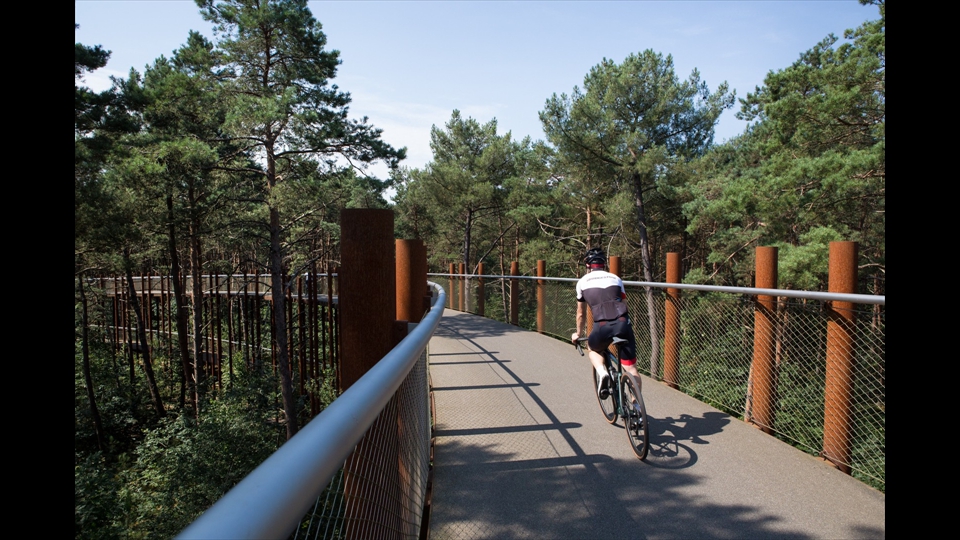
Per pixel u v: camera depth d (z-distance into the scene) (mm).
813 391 4531
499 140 34406
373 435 1510
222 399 16859
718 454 4176
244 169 18719
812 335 4629
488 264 46750
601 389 4676
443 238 43031
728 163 26484
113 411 23625
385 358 1551
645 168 20531
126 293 27781
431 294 4992
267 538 599
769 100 22812
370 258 2461
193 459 14297
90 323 27734
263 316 22750
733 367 5527
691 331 6148
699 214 19609
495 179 35281
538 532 3045
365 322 2459
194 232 21453
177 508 13469
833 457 4094
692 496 3473
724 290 5047
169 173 16906
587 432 4703
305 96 19625
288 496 673
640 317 7152
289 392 15211
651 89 21391
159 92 16531
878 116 14812
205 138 18625
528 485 3645
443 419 5102
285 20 18641
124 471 16219
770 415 4770
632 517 3209
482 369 7336
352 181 22078
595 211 26953
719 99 22406
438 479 3744
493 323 13227
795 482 3680
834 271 4195
